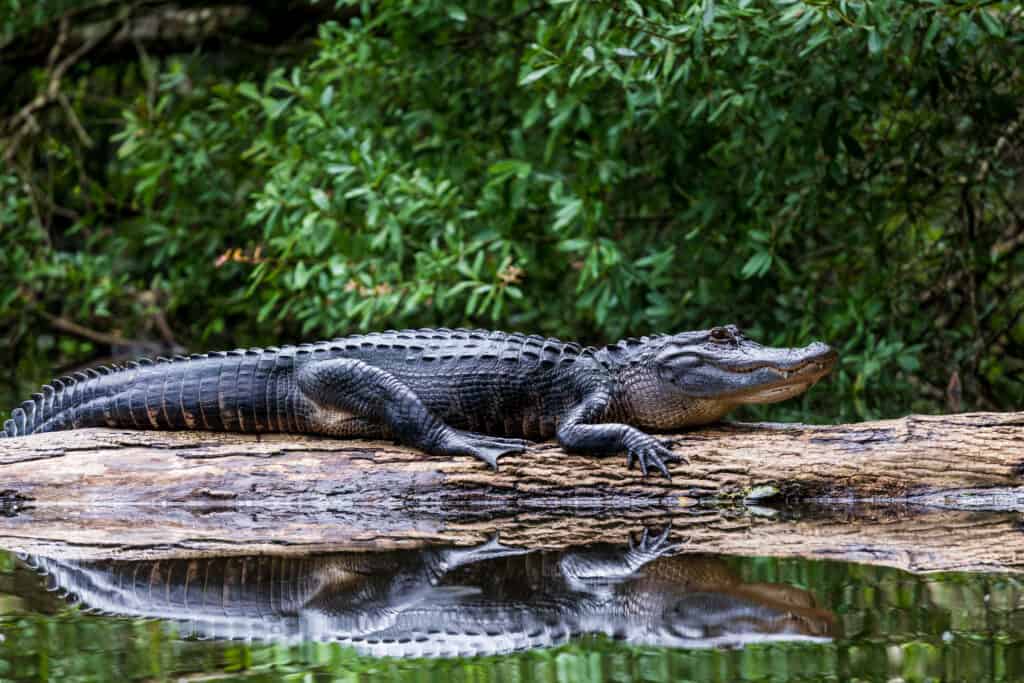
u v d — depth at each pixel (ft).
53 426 31.17
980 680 15.94
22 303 63.00
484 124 51.29
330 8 62.85
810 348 29.30
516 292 43.96
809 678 16.20
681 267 48.47
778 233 45.14
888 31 37.35
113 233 65.21
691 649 17.69
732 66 41.34
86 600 20.84
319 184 50.34
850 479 28.43
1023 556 23.27
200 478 28.76
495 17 50.47
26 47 69.92
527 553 24.14
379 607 20.27
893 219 49.44
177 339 65.98
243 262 59.26
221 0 67.10
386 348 31.14
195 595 21.16
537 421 30.83
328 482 28.76
